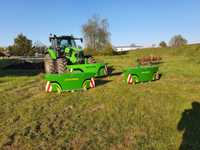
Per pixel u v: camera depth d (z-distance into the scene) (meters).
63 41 16.73
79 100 9.70
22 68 22.92
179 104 8.79
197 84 12.97
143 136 5.98
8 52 62.75
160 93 10.73
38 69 22.64
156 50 59.84
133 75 13.45
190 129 6.41
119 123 6.91
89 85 12.13
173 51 51.34
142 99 9.63
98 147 5.40
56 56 15.88
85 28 70.31
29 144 5.60
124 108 8.39
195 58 31.92
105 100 9.59
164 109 8.21
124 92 11.07
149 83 13.52
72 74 11.38
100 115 7.67
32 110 8.31
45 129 6.50
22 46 62.34
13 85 13.43
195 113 7.71
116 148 5.35
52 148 5.38
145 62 27.69
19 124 6.93
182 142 5.65
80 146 5.46
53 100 9.75
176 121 7.03
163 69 20.55
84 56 17.12
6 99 9.99
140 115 7.60
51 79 11.28
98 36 69.94
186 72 18.31
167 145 5.49
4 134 6.20
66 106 8.80
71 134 6.15
